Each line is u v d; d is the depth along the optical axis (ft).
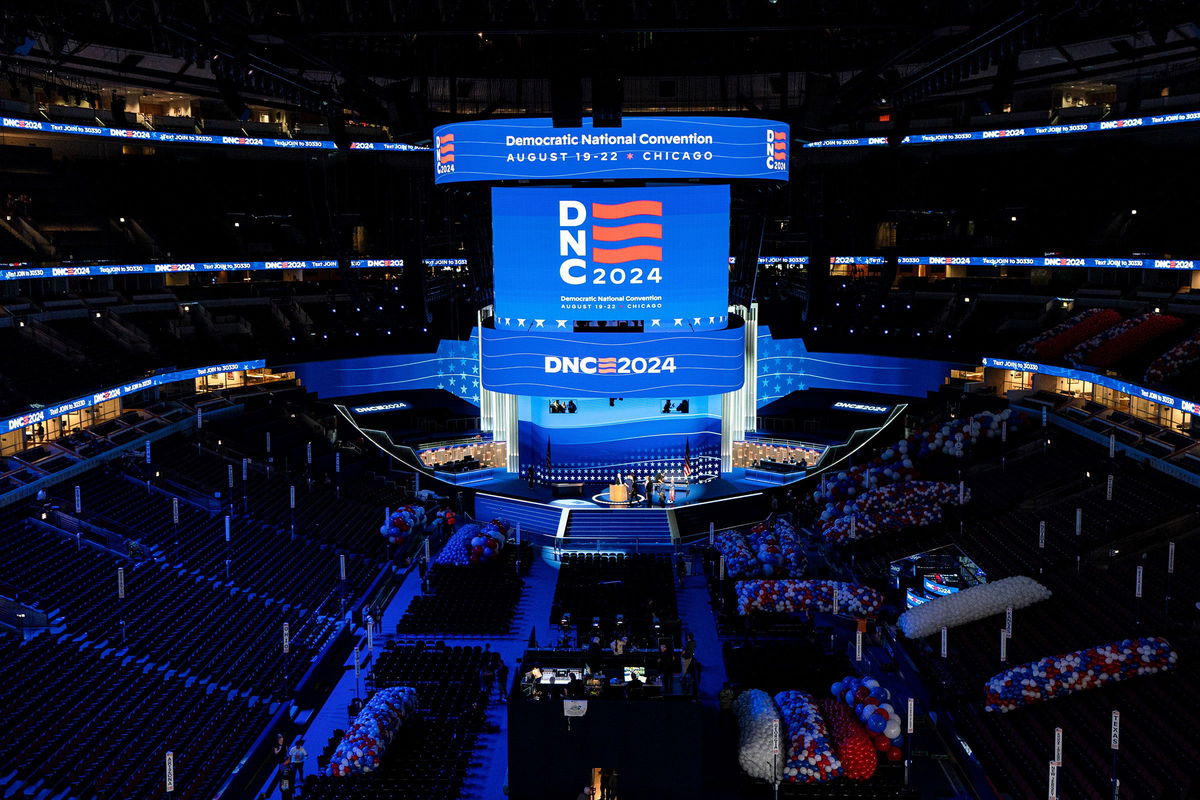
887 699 128.67
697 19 127.85
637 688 124.36
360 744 120.98
